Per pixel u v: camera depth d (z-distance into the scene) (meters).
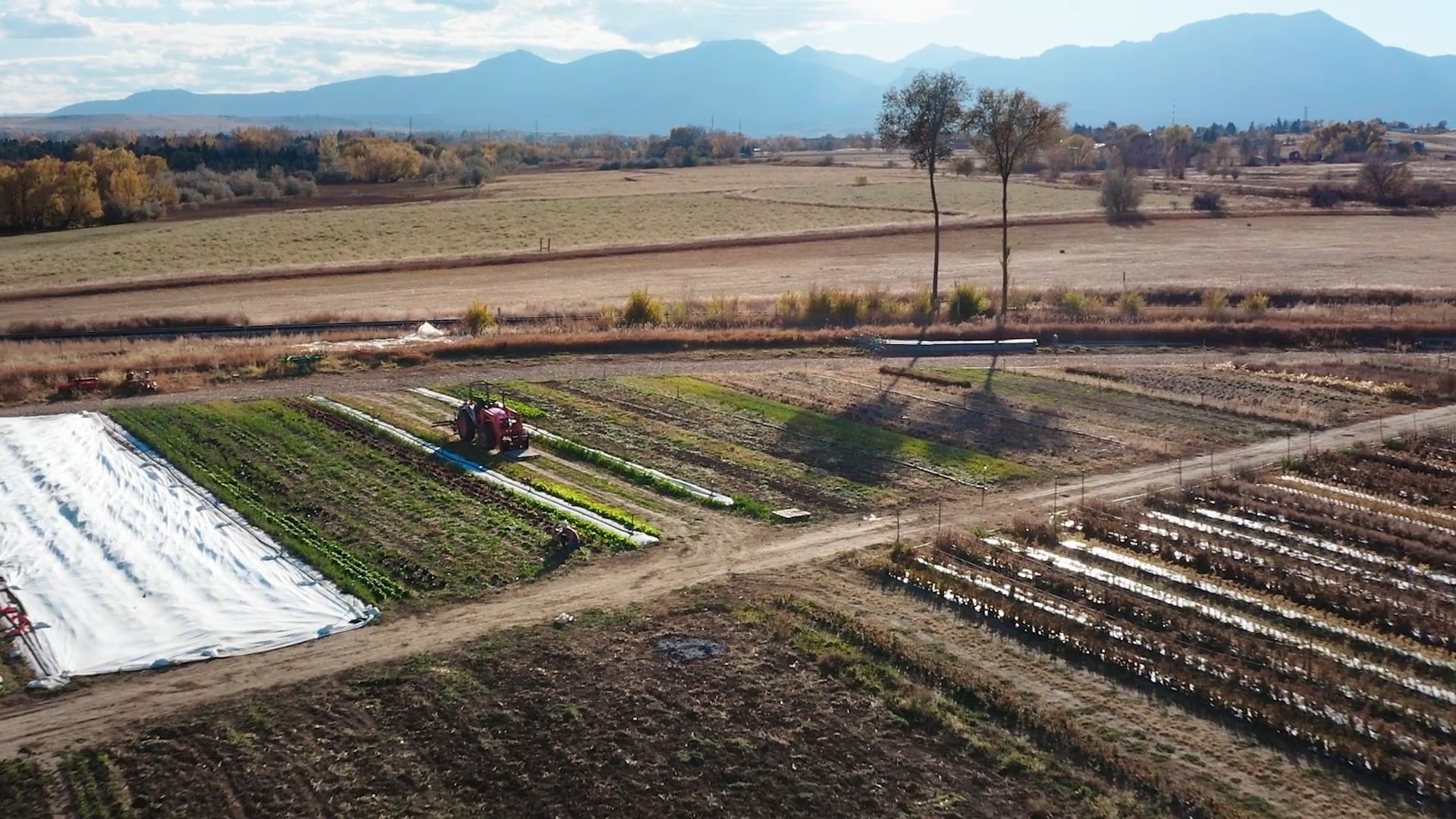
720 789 18.97
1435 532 29.97
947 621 25.34
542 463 37.12
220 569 28.56
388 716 21.50
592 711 21.42
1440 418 42.41
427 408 44.03
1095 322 59.56
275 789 19.20
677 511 32.78
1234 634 24.27
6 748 20.67
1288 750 20.12
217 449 38.44
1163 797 18.56
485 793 18.95
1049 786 18.95
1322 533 30.45
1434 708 21.27
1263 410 43.19
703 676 22.70
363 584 27.55
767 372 50.41
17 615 26.11
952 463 37.16
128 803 18.94
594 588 27.34
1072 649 23.86
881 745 20.25
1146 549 29.33
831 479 35.62
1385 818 18.11
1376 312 62.28
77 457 37.62
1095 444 39.38
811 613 25.58
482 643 24.38
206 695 22.50
